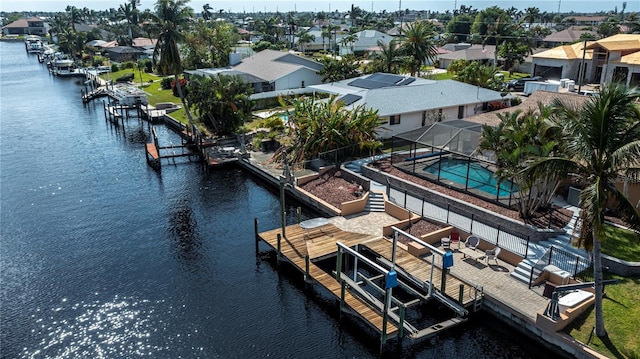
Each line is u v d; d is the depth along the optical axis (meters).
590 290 21.66
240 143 51.00
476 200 30.92
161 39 55.41
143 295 25.48
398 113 45.84
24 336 22.41
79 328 22.94
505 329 21.98
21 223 34.62
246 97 56.03
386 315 20.77
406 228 29.64
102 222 34.66
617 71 70.00
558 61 78.81
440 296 23.12
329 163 41.25
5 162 49.44
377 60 76.50
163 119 67.69
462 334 21.89
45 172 46.16
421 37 73.00
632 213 17.11
